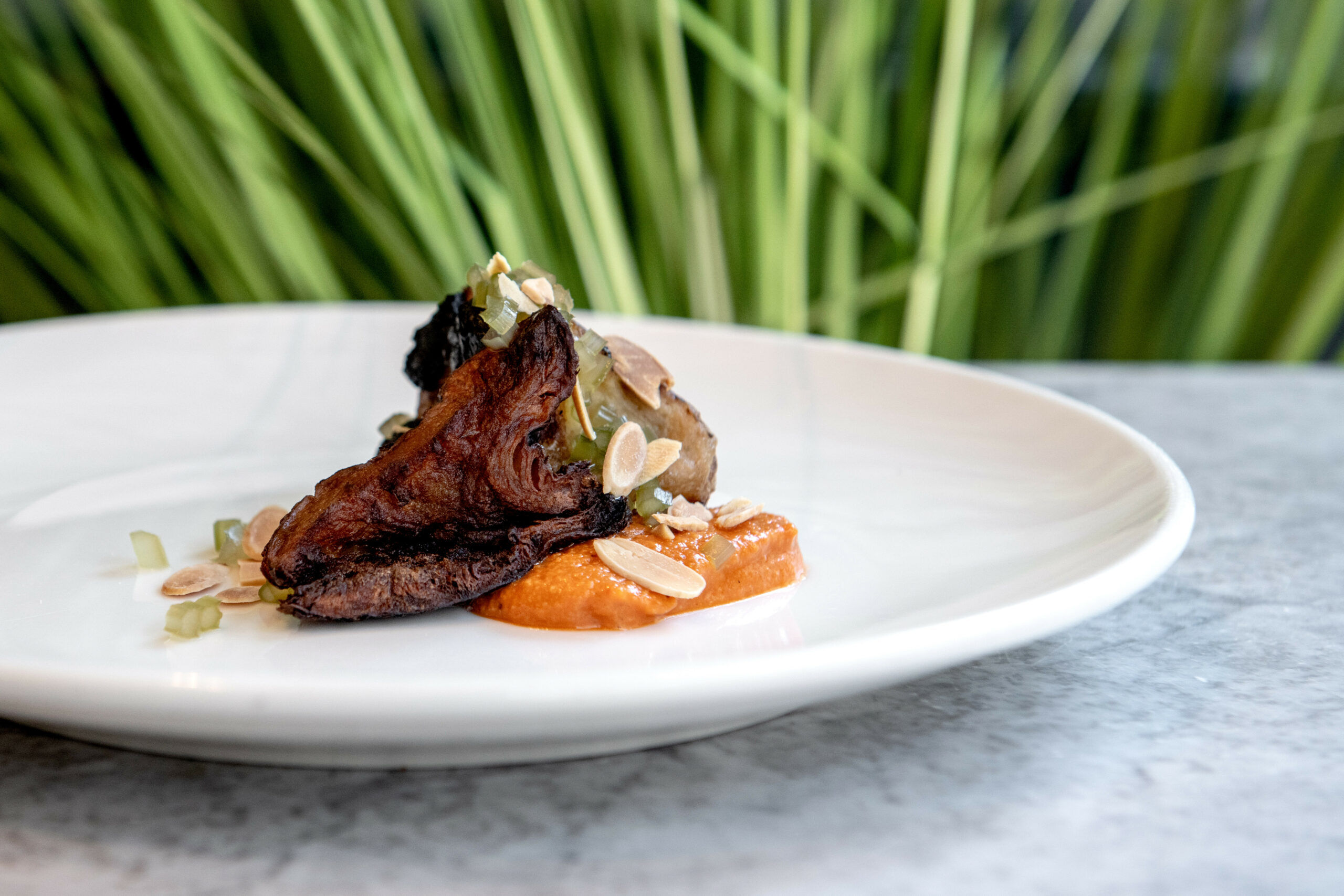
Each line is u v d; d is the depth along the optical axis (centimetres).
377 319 43
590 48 68
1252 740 28
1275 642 32
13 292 74
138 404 40
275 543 31
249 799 26
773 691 25
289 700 24
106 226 70
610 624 30
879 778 27
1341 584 35
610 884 24
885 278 65
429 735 24
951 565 32
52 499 36
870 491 36
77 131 68
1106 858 25
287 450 39
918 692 29
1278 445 46
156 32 64
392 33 56
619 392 34
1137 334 79
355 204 62
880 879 25
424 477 31
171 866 25
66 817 25
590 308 67
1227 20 71
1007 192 73
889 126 78
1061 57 78
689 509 33
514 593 30
